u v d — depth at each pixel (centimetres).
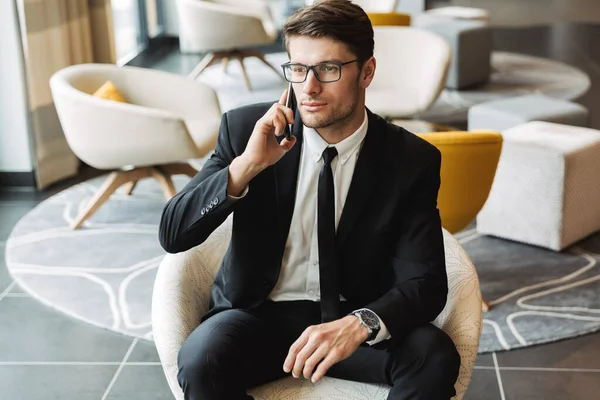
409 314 205
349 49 196
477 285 232
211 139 480
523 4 1184
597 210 452
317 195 212
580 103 712
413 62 546
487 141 340
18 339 363
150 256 441
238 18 766
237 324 213
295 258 220
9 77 524
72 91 451
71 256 441
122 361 346
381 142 217
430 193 217
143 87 496
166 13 995
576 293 393
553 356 343
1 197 529
